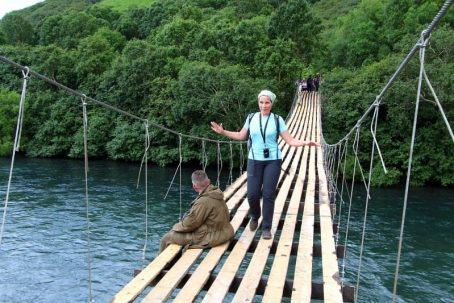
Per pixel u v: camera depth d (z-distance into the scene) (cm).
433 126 2628
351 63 4012
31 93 3753
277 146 471
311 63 4206
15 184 2320
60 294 1077
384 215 1850
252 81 3053
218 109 2883
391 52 3706
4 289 1095
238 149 2842
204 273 393
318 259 1203
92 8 6231
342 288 384
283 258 432
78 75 3831
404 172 2658
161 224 1638
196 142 3009
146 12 5803
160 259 417
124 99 3428
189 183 2430
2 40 5112
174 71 3412
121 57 3794
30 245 1396
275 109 3222
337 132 2898
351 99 2861
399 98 2581
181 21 4250
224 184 2495
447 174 2564
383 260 1326
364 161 2733
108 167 2978
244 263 1133
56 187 2264
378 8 4153
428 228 1662
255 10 5684
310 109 2739
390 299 1070
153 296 346
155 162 3188
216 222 457
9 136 3438
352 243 1483
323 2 7038
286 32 4012
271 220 482
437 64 2562
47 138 3481
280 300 350
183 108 2969
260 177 480
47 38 5212
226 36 3669
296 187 799
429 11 3588
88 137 3341
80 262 1268
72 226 1598
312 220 576
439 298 1077
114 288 1114
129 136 3195
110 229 1571
